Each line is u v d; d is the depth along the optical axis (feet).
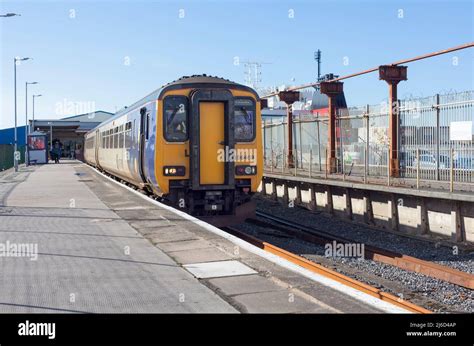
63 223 39.50
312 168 82.74
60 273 23.97
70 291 20.99
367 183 56.39
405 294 29.01
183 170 44.29
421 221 49.19
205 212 45.37
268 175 82.33
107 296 20.33
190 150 43.86
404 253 41.52
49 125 217.15
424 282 31.94
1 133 234.17
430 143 53.67
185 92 44.32
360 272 34.65
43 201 55.21
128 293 20.72
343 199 63.62
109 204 51.72
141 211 45.78
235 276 23.34
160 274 23.81
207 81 44.57
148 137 47.29
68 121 218.59
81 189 70.95
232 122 44.11
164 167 43.96
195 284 22.08
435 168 52.95
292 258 33.68
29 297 20.16
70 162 205.67
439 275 32.73
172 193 44.86
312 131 82.94
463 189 46.11
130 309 18.76
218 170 44.55
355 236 50.55
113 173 88.33
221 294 20.54
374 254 38.96
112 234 34.55
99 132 110.22
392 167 58.80
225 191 44.68
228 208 45.14
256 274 23.71
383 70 58.70
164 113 44.01
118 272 24.18
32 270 24.53
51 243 31.48
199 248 29.63
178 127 44.21
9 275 23.53
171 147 44.06
